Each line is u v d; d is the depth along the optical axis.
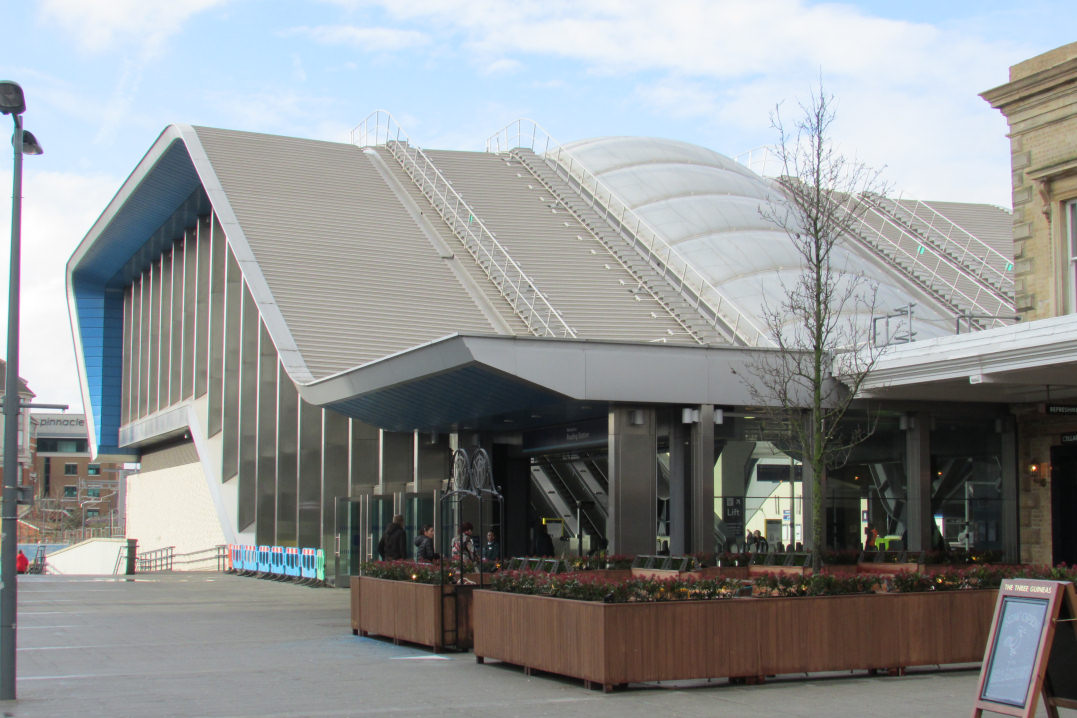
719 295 38.94
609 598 13.77
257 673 15.12
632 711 12.10
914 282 46.44
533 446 34.53
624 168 52.81
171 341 63.00
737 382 25.75
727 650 13.95
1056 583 10.16
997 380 23.47
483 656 16.09
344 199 47.00
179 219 59.94
